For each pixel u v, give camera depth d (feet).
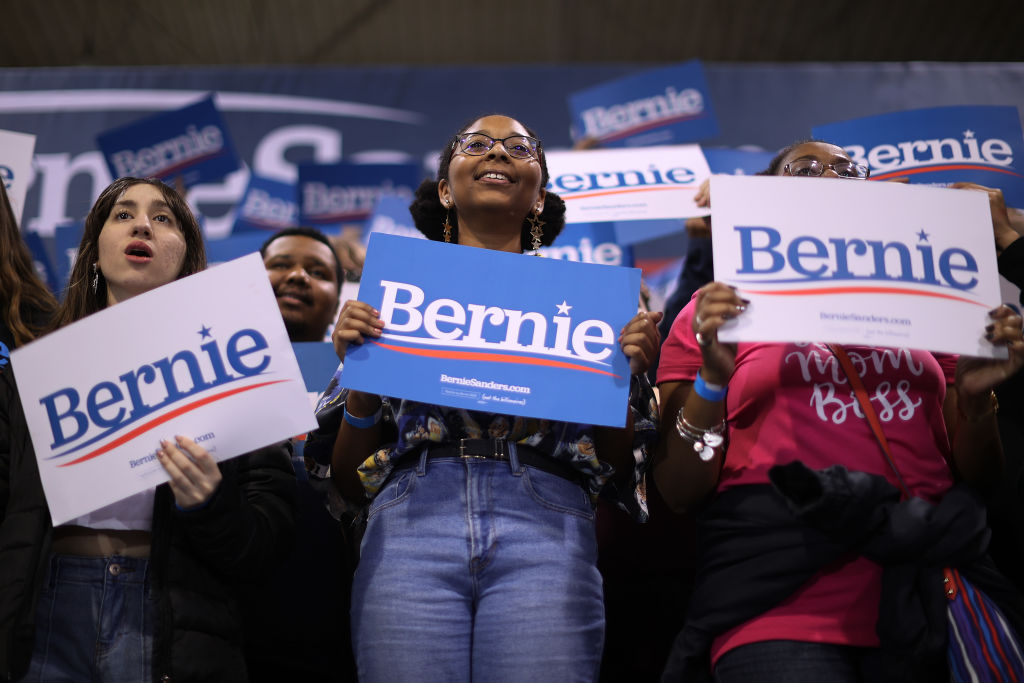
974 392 6.34
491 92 19.54
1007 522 7.49
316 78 19.62
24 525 6.27
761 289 6.11
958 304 6.18
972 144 10.15
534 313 6.53
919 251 6.29
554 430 6.57
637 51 23.29
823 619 5.93
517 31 22.94
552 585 6.05
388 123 19.35
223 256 12.26
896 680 5.73
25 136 9.92
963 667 5.62
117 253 7.36
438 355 6.35
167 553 6.31
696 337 6.79
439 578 6.07
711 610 6.18
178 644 6.07
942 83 18.08
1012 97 17.74
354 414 6.73
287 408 6.19
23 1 22.18
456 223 7.99
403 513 6.27
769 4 22.08
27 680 6.08
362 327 6.35
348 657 7.89
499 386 6.28
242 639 6.64
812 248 6.24
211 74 19.56
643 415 6.88
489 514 6.22
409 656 5.83
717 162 10.51
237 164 13.46
